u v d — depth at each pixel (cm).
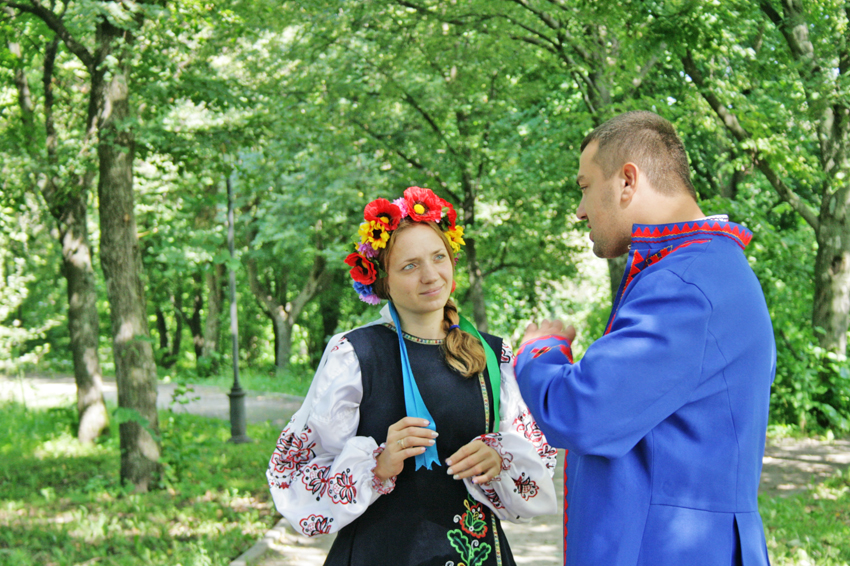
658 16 718
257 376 2244
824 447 834
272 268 2628
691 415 143
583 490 152
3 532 525
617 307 158
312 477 191
